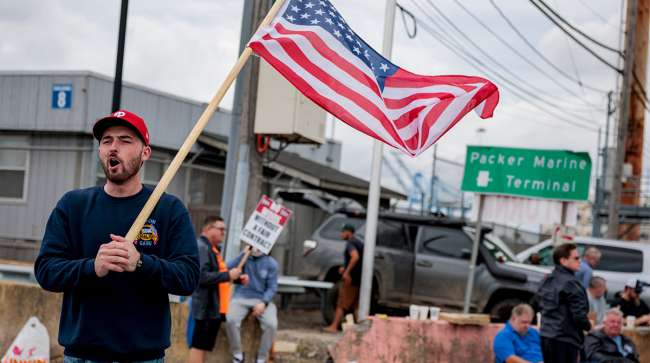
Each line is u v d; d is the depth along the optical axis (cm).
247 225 918
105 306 338
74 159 1672
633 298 1295
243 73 1041
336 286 1384
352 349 938
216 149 1853
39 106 1684
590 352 976
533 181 1217
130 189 349
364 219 1434
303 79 496
